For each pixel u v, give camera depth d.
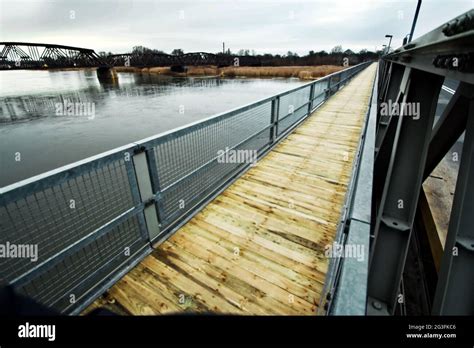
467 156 1.51
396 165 2.50
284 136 5.86
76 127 19.42
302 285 2.10
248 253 2.43
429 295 3.33
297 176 4.01
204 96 31.64
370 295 2.43
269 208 3.17
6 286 1.01
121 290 2.02
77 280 1.84
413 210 2.36
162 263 2.30
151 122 20.48
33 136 17.39
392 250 2.41
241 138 3.91
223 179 3.63
